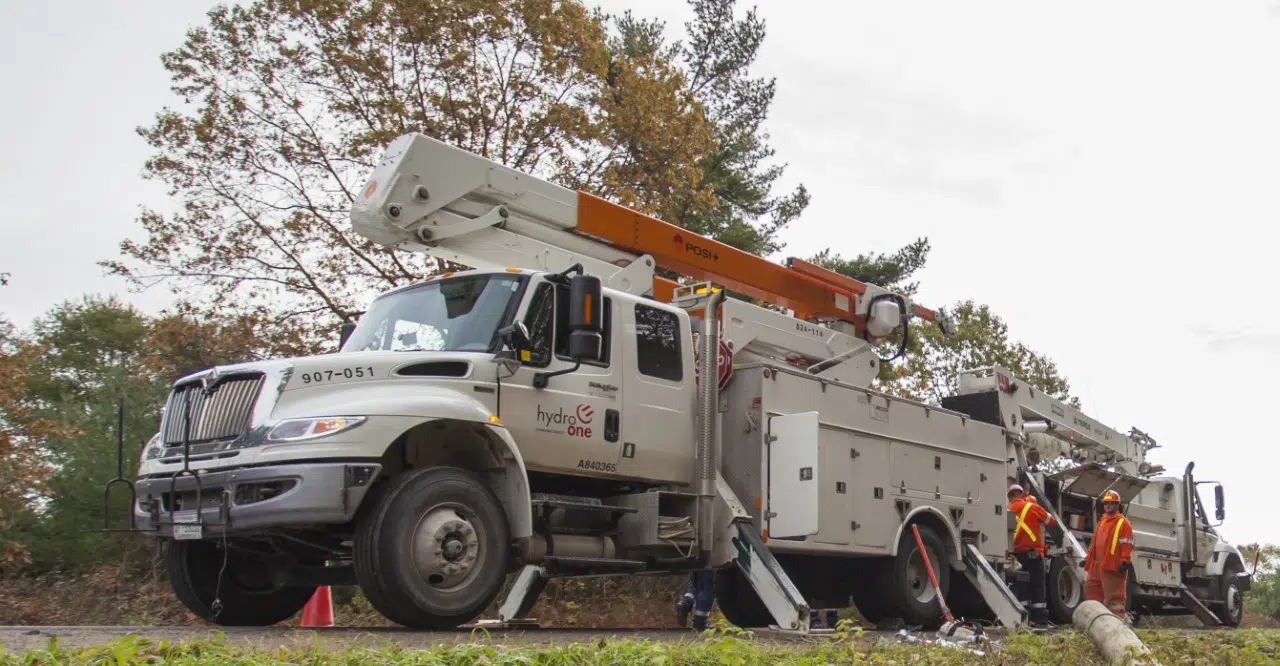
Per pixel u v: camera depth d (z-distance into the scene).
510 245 10.77
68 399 19.72
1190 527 19.31
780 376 11.20
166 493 8.53
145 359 19.75
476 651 6.16
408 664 5.82
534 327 9.38
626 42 34.22
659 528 9.99
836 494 11.52
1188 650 9.84
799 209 35.88
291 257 21.61
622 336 10.13
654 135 23.75
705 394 10.45
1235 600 20.62
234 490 8.05
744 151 34.72
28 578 17.48
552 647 6.51
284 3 21.30
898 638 10.39
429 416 8.32
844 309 13.68
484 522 8.49
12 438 17.31
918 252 35.25
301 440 7.96
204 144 21.08
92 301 32.12
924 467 12.81
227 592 9.58
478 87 21.95
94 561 17.58
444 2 21.36
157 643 6.41
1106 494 14.37
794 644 9.17
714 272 12.23
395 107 21.17
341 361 8.55
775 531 10.77
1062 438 17.78
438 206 10.29
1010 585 14.36
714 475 10.40
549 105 22.36
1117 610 14.02
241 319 21.00
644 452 10.14
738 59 34.53
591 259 11.26
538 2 22.00
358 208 10.16
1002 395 15.58
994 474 14.02
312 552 9.38
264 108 21.61
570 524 9.73
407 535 8.08
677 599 18.36
